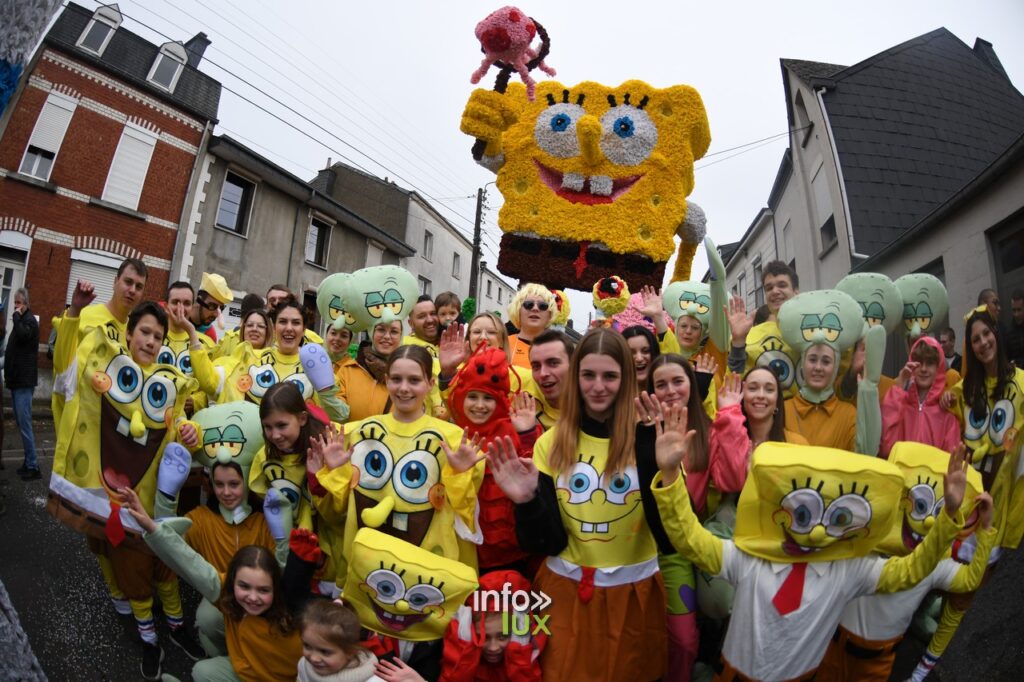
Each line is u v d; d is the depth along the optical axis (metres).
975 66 9.23
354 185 27.08
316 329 17.53
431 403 3.88
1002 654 3.11
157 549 2.91
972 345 3.62
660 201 6.11
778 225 11.84
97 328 3.44
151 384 3.46
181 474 3.27
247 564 2.79
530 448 3.07
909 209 7.89
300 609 2.82
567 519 2.68
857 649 2.73
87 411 3.37
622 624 2.60
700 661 3.08
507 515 2.87
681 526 2.48
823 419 3.81
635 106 6.21
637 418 2.73
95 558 4.47
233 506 3.37
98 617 3.75
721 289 3.86
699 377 3.59
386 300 4.39
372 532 2.66
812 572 2.44
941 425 3.64
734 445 3.06
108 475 3.33
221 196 16.25
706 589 2.97
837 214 8.21
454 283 31.58
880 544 2.82
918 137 8.43
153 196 14.71
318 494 2.95
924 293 4.36
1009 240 5.52
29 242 12.73
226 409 3.46
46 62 12.97
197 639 3.60
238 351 4.61
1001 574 3.42
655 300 4.35
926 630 3.40
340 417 3.74
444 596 2.55
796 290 4.57
